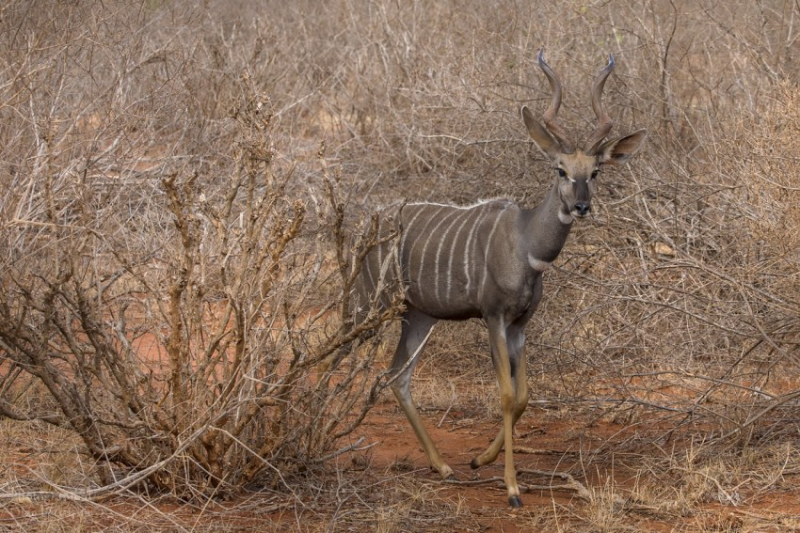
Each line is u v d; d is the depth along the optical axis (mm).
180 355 9484
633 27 17500
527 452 11797
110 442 9656
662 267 12656
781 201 12070
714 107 16000
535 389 13312
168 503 9453
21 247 10992
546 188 15141
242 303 9383
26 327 9375
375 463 11203
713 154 14844
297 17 22438
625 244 14375
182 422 9352
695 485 10180
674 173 14570
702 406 12062
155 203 13297
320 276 14227
